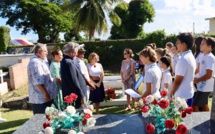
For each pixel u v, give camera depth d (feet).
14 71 28.84
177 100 7.16
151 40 52.47
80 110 8.83
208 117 8.64
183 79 10.30
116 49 55.67
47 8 96.63
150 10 93.86
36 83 11.74
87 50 56.24
